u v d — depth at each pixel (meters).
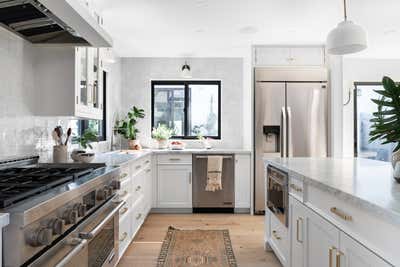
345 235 1.35
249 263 2.69
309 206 1.81
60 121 2.88
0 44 2.00
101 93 3.00
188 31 3.71
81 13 1.75
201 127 5.14
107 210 1.89
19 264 0.97
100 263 1.76
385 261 1.06
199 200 4.39
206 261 2.73
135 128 4.83
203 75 5.04
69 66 2.40
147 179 3.94
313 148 4.21
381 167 2.21
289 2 2.89
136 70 5.05
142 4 2.88
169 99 5.14
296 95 4.22
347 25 2.18
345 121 5.02
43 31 2.12
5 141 2.04
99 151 4.04
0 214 0.93
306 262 1.86
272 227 2.75
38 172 1.72
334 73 4.19
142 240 3.27
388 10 3.12
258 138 4.25
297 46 4.28
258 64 4.29
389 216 1.00
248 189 4.36
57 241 1.24
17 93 2.17
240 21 3.38
